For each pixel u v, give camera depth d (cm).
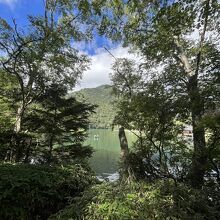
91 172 789
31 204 575
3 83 1362
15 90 1430
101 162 2747
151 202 480
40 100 1378
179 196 507
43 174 630
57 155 1359
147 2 817
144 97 691
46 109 1391
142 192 525
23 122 1373
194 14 596
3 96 1388
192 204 496
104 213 452
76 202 534
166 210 459
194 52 827
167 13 584
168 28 644
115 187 570
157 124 680
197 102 641
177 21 605
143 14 960
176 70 903
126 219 434
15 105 1413
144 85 804
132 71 1027
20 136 1267
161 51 1007
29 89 1338
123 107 700
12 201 554
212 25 777
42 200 585
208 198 557
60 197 617
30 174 618
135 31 1091
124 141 750
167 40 955
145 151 721
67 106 1375
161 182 585
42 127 1358
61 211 516
